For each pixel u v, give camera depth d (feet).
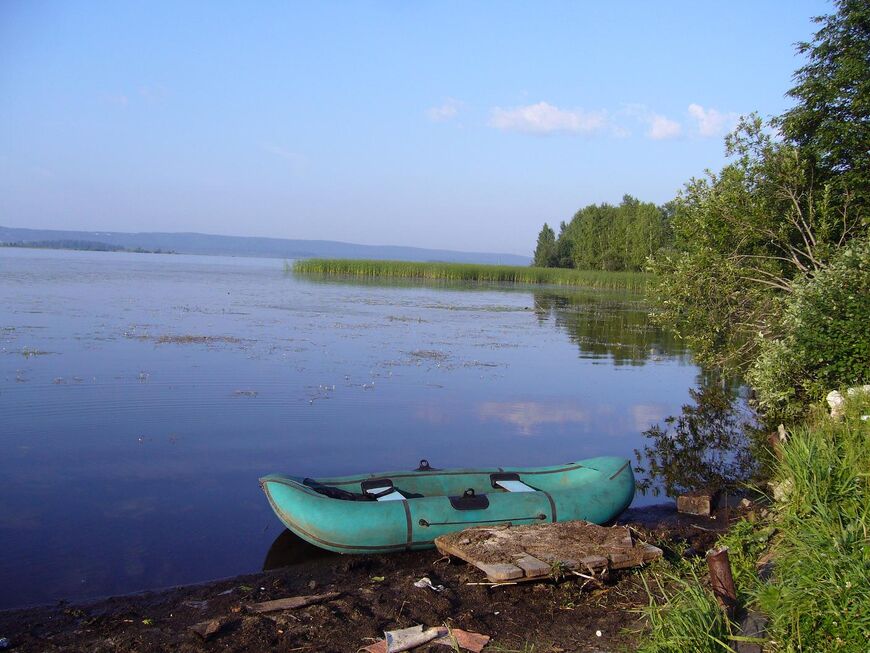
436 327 73.61
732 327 39.27
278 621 14.99
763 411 38.99
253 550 20.61
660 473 30.04
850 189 37.60
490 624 15.03
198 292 108.17
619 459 24.72
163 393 38.88
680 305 39.34
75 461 27.78
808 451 17.22
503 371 51.21
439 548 18.84
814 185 38.81
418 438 33.01
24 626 15.35
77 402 36.27
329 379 44.32
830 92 37.42
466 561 18.04
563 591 16.65
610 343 70.90
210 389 40.27
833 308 29.04
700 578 16.67
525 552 17.42
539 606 15.96
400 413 37.37
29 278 122.11
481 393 43.39
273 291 116.26
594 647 13.98
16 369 42.93
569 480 24.21
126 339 55.83
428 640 14.02
